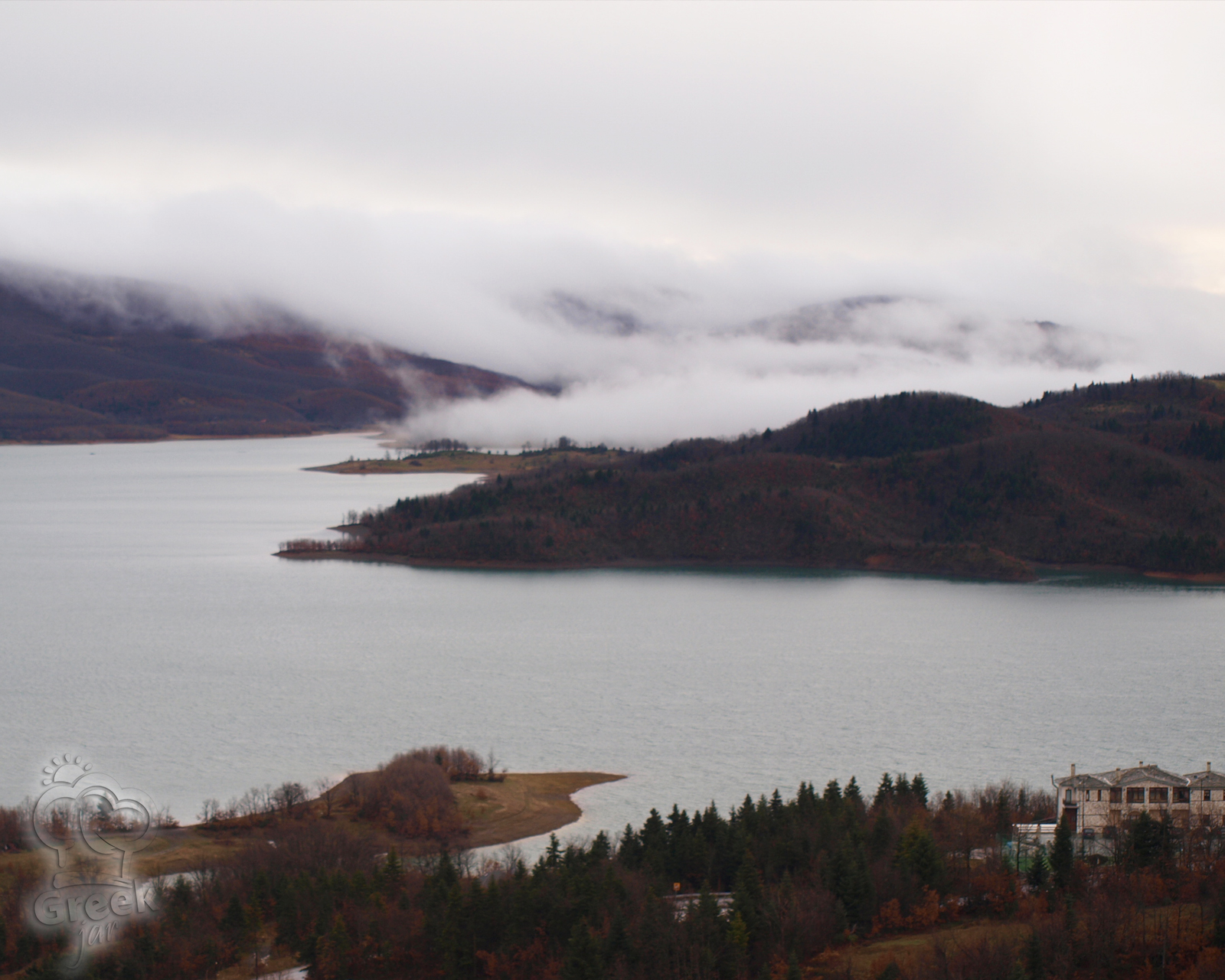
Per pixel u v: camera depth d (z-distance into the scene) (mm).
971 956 158125
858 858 181250
